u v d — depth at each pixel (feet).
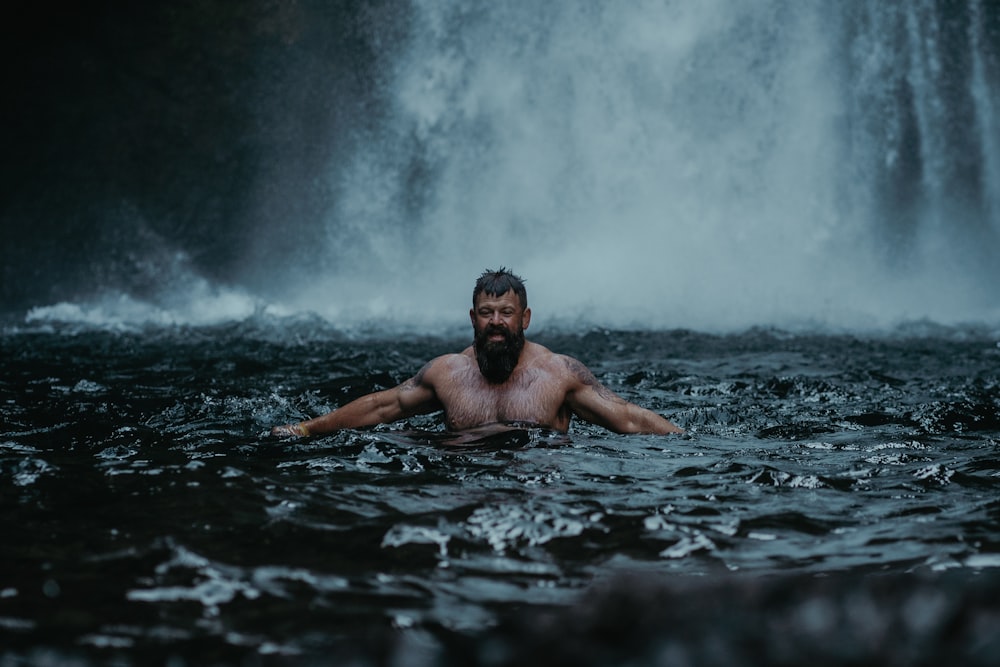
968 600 8.98
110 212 66.28
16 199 64.64
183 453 15.44
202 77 67.15
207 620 8.88
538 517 11.83
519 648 8.37
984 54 67.56
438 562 10.39
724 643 8.36
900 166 67.82
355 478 13.74
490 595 9.51
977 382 25.94
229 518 11.78
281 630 8.69
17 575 9.88
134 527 11.42
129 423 18.43
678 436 17.16
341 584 9.75
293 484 13.38
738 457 15.47
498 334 16.92
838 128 67.31
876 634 8.36
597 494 12.99
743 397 22.74
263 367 28.71
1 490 12.99
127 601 9.28
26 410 19.83
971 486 13.61
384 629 8.71
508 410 16.99
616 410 17.26
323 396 22.33
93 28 65.16
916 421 19.16
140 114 66.44
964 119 67.67
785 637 8.41
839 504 12.69
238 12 67.26
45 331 44.37
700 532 11.43
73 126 65.51
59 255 65.05
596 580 9.90
